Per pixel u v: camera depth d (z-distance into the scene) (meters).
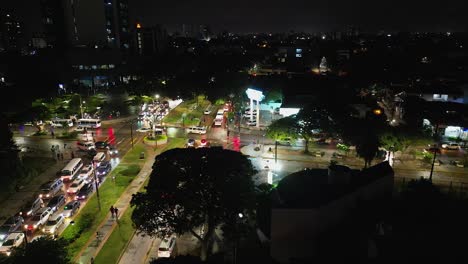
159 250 38.75
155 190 36.53
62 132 84.88
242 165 39.59
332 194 36.16
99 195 53.56
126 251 40.66
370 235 29.80
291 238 34.38
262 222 38.53
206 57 190.50
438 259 23.22
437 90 93.38
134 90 114.31
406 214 30.72
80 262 38.66
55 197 51.09
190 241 42.44
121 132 84.69
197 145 74.31
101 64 152.00
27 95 95.44
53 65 138.50
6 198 53.56
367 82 118.62
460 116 75.44
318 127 64.62
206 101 115.69
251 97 86.69
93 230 44.59
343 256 30.84
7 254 39.47
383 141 59.00
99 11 173.38
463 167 61.00
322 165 62.81
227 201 36.19
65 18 166.38
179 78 121.50
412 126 63.56
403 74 133.62
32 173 60.97
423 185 39.41
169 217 36.62
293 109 89.06
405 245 25.25
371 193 37.84
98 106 105.31
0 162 57.38
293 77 131.38
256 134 81.75
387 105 98.75
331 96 87.12
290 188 38.78
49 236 36.22
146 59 172.00
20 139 79.88
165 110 103.38
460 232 26.55
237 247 39.53
